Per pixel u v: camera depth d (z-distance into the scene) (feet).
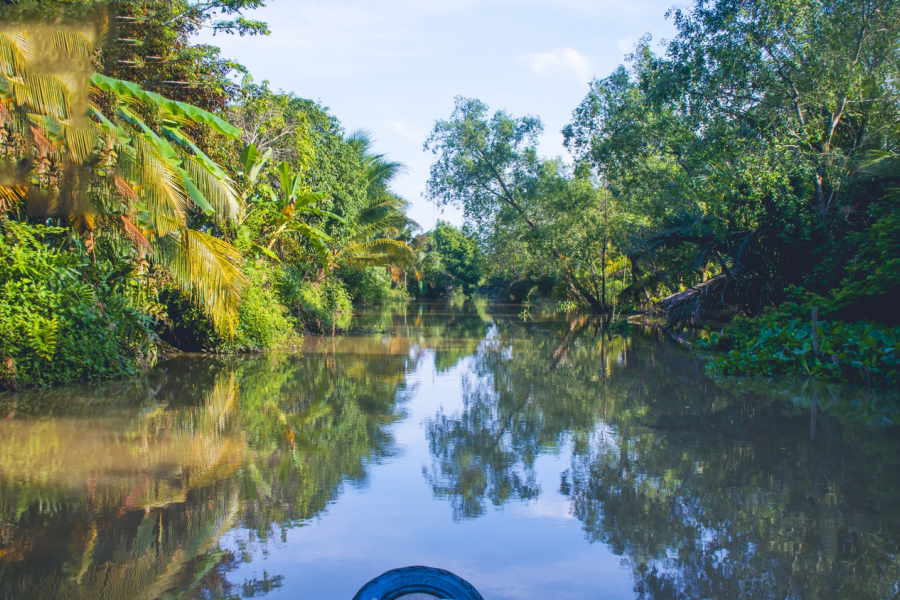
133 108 36.50
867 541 13.32
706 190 53.01
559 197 92.43
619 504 15.55
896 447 20.62
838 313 40.14
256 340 49.78
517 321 94.94
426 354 49.70
